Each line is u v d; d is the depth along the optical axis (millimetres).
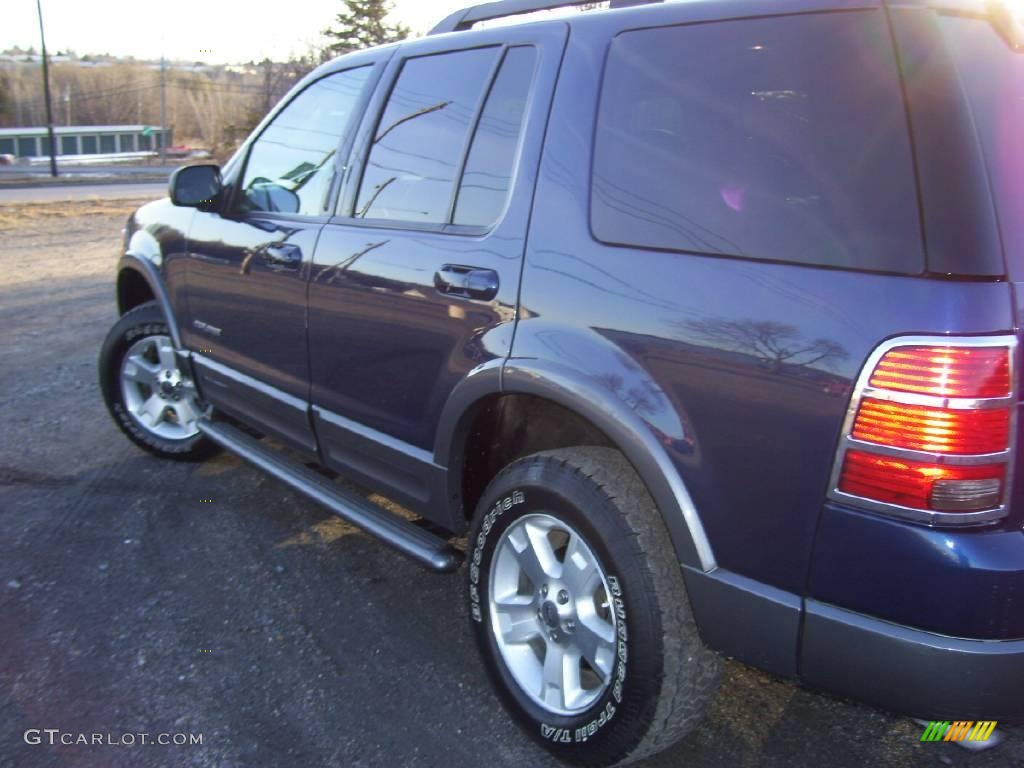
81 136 80188
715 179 2135
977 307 1719
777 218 1994
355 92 3432
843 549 1868
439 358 2738
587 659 2371
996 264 1742
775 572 1990
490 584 2605
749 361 1968
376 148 3223
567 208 2434
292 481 3535
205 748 2559
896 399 1762
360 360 3086
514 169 2619
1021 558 1757
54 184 42688
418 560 2873
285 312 3439
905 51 1849
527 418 2814
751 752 2547
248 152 3977
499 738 2619
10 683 2855
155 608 3301
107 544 3799
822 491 1880
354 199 3246
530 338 2424
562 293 2373
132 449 4934
